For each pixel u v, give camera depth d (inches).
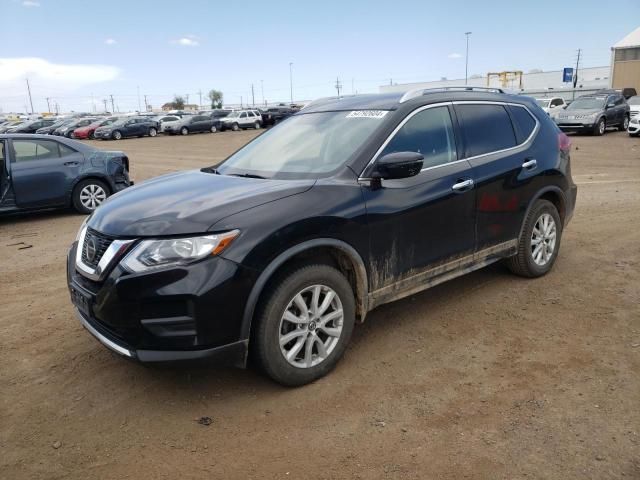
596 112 909.2
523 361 145.3
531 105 207.2
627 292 191.2
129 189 159.0
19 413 127.9
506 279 207.2
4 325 179.6
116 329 122.4
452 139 170.4
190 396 133.1
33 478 106.0
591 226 290.4
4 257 266.7
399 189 150.2
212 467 107.8
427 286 162.9
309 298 136.3
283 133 179.2
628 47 1674.5
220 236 119.7
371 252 144.3
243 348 124.2
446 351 152.3
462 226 168.6
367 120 160.4
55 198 357.4
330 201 135.8
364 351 153.6
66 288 216.2
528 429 116.0
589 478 100.9
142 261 118.6
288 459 109.4
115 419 124.8
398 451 110.7
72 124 1736.0
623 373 137.2
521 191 188.9
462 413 122.7
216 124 1701.5
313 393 133.0
